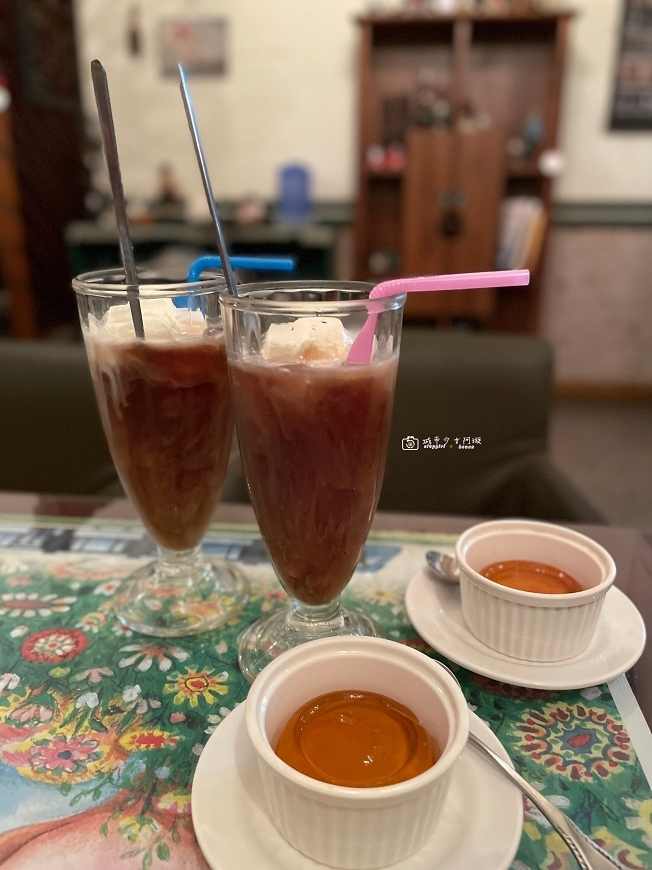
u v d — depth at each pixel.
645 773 0.45
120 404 0.56
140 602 0.64
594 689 0.53
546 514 0.94
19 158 3.15
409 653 0.42
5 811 0.42
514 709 0.50
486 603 0.52
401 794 0.33
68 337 3.56
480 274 0.46
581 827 0.41
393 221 3.39
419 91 3.22
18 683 0.54
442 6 2.96
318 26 3.23
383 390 0.48
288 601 0.65
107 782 0.44
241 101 3.38
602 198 3.31
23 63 3.07
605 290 3.46
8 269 3.28
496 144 2.89
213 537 0.79
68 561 0.73
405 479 1.06
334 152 3.41
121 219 0.51
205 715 0.50
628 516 2.30
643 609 0.62
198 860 0.39
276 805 0.36
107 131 0.48
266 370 0.46
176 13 3.29
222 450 0.61
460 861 0.36
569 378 3.63
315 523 0.50
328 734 0.40
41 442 1.23
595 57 3.11
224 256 0.51
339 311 0.45
